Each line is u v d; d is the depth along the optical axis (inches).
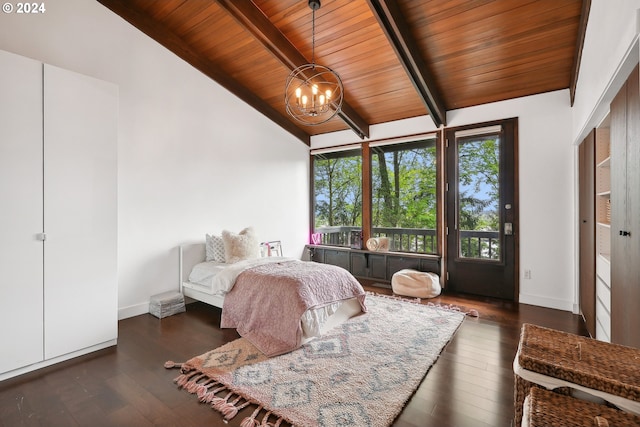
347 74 152.1
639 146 58.4
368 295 156.0
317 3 114.7
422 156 179.2
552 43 114.9
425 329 110.8
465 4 105.1
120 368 85.9
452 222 166.1
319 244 223.3
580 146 126.0
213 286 123.6
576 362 44.5
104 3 121.3
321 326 106.0
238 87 172.6
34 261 84.7
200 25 137.3
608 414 37.9
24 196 83.0
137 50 130.7
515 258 147.8
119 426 63.1
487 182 155.9
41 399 72.0
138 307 130.2
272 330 100.3
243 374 81.2
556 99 137.5
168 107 141.5
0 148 79.0
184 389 75.8
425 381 79.0
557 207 137.2
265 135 190.5
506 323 119.0
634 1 53.1
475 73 136.9
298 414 65.2
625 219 66.5
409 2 107.9
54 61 107.9
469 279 161.2
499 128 150.7
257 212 185.2
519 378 49.6
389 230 192.1
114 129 101.9
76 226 92.9
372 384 76.2
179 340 104.4
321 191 224.7
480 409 68.1
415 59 125.0
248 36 138.9
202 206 155.3
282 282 103.8
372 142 194.7
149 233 134.1
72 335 91.7
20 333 82.2
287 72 157.8
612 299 76.5
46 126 87.0
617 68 63.0
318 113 126.8
